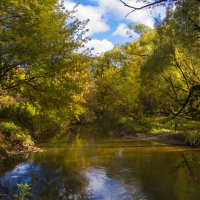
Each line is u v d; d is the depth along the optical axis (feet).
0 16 45.73
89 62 57.57
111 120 179.42
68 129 135.64
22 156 68.33
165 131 104.12
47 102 55.42
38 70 51.88
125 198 41.86
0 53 46.57
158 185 47.19
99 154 72.54
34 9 47.44
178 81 47.93
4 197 40.04
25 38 45.62
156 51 44.32
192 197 41.60
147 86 52.75
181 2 28.12
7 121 83.25
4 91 56.18
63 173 54.54
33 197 41.63
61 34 52.42
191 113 48.11
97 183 48.70
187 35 32.12
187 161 63.16
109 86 170.19
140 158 67.26
